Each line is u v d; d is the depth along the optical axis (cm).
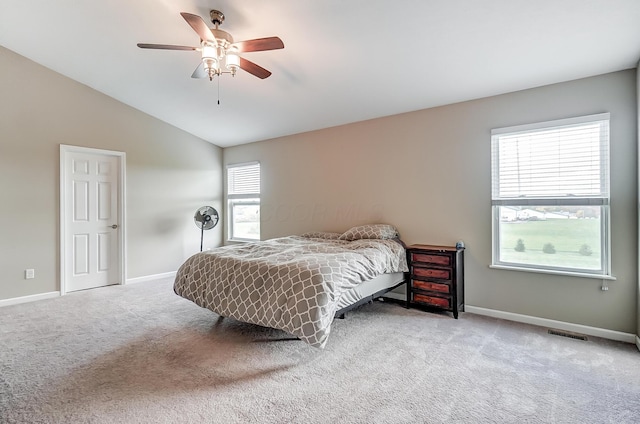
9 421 167
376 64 310
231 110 458
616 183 275
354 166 447
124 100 466
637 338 260
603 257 283
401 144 404
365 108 402
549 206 309
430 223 381
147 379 210
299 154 509
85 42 343
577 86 293
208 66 250
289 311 232
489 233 341
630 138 269
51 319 323
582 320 290
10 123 376
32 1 288
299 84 365
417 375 216
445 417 172
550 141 308
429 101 365
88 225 444
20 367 225
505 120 331
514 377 212
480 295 346
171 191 536
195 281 304
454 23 244
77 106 428
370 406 182
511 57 275
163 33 312
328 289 236
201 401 187
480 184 346
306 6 247
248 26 274
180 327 302
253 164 571
